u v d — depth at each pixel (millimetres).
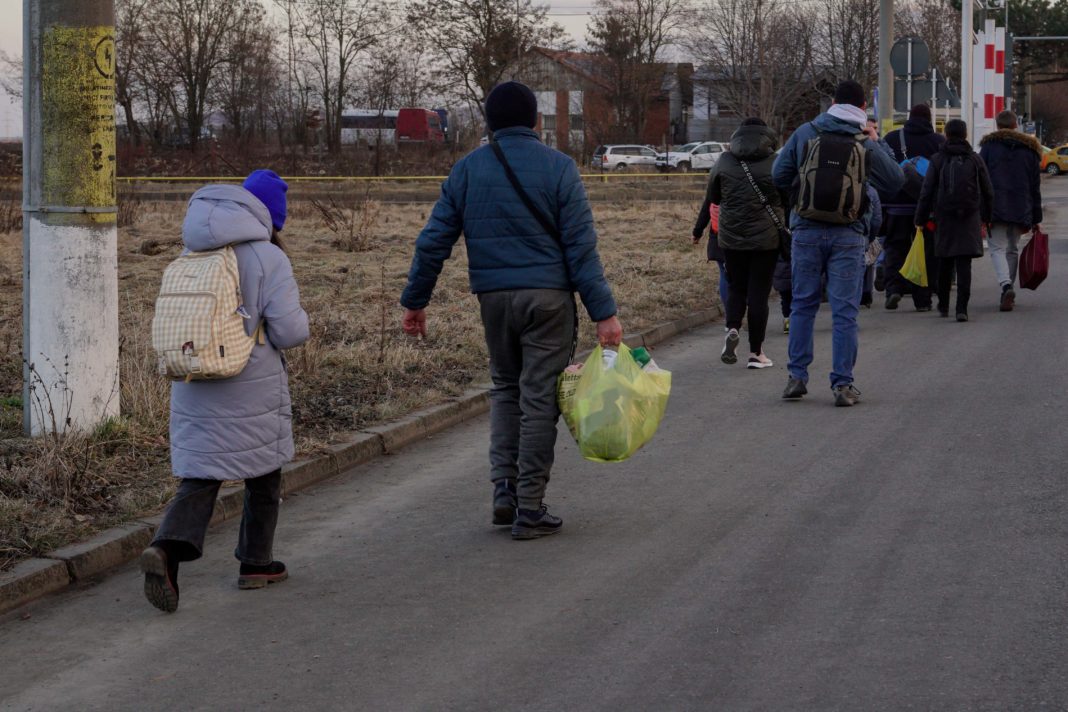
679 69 83062
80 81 7207
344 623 4781
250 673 4320
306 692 4133
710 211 10898
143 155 51938
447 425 8438
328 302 13797
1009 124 12586
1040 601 4656
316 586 5250
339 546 5832
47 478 6289
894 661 4152
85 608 5102
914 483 6406
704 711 3842
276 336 4902
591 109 74750
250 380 4891
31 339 7309
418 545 5785
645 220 26766
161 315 4695
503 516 5891
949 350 10484
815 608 4688
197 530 4871
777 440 7520
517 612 4809
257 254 4875
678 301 13805
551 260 5680
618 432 5637
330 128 64438
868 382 9250
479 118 64750
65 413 7254
